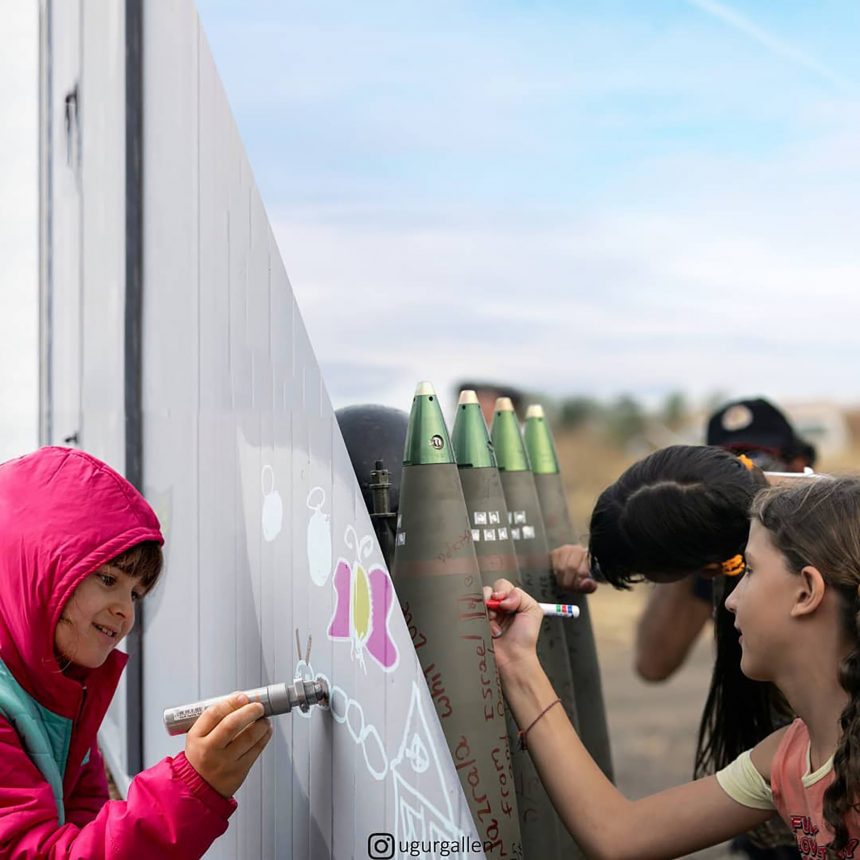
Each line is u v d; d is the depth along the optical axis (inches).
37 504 48.9
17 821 45.1
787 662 45.1
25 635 48.8
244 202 59.7
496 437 62.9
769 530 45.6
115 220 96.7
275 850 56.4
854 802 42.1
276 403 54.7
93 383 108.4
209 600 68.9
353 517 45.3
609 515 61.0
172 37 77.8
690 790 51.3
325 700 48.8
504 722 49.0
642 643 107.4
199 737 45.3
